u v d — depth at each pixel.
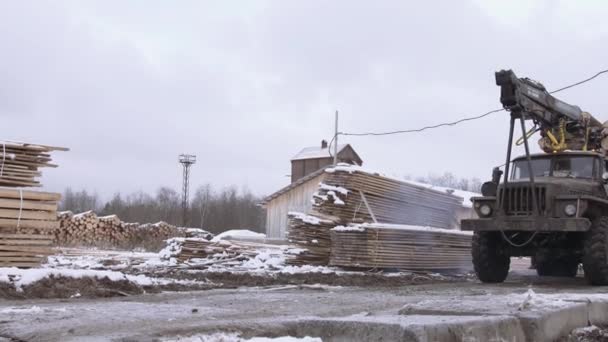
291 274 12.00
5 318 5.25
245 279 11.02
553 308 5.10
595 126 12.87
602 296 6.13
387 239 13.38
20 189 9.23
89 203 73.44
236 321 4.70
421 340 3.88
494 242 11.37
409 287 10.32
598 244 10.16
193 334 4.23
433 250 14.50
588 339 5.12
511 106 10.69
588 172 11.59
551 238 10.86
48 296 7.59
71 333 4.48
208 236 33.38
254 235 39.00
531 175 10.55
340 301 7.29
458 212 17.30
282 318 4.99
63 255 18.23
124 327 4.72
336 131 25.00
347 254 13.37
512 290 9.34
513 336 4.58
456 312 4.96
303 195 31.25
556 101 11.85
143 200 71.00
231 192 69.88
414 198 15.53
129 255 19.67
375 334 4.11
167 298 7.74
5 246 9.02
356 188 14.12
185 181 58.59
